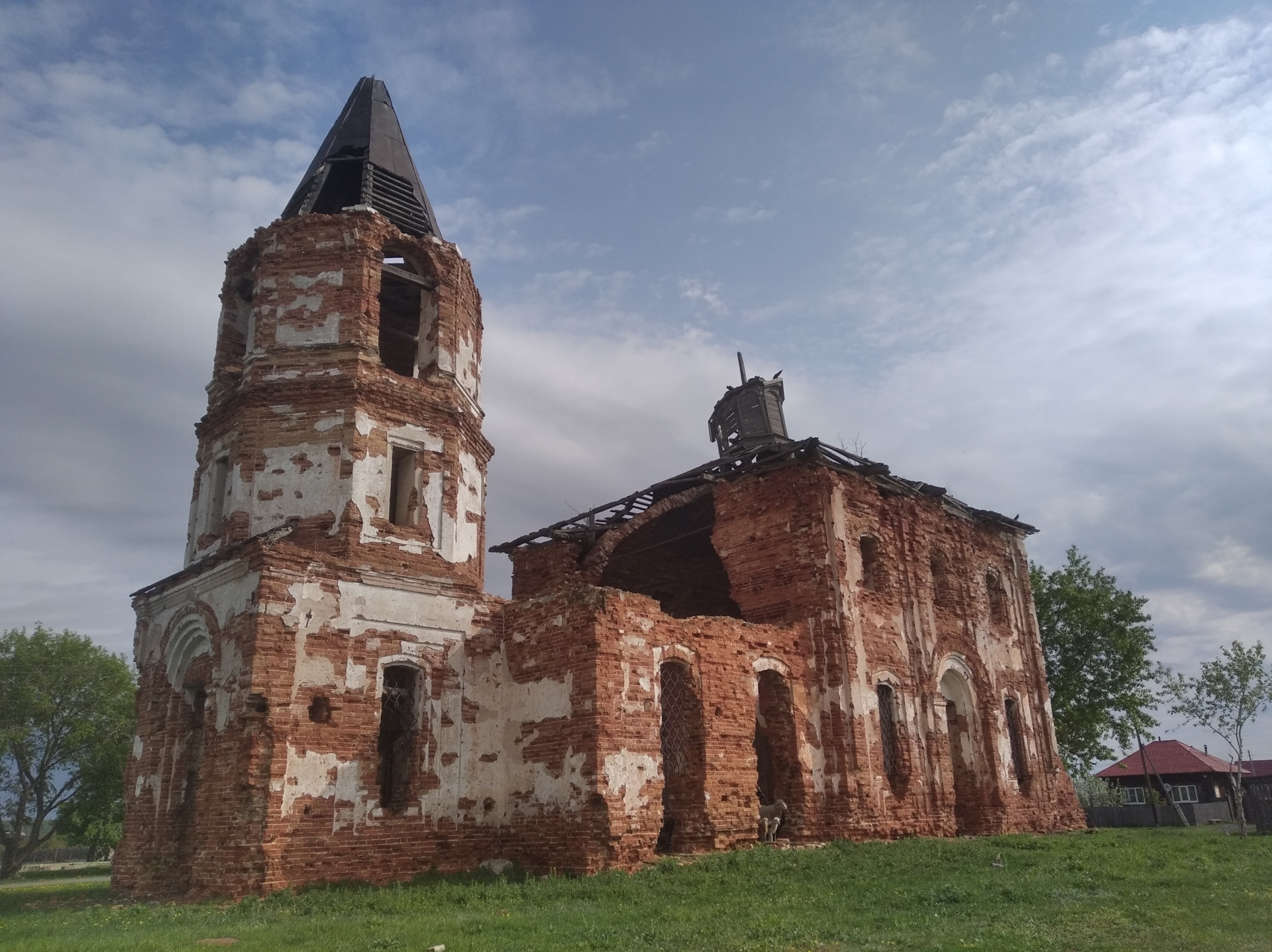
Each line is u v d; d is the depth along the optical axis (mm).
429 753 18578
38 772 45406
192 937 11117
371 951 9961
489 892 14656
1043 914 11719
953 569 28516
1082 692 41250
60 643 47156
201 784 16688
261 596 16766
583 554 29094
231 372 20875
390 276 21797
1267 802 30562
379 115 24906
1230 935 10289
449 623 19625
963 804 26609
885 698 24109
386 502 19562
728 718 20594
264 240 21297
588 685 18109
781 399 33562
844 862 17172
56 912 15703
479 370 23469
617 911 12531
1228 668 33406
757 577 24531
